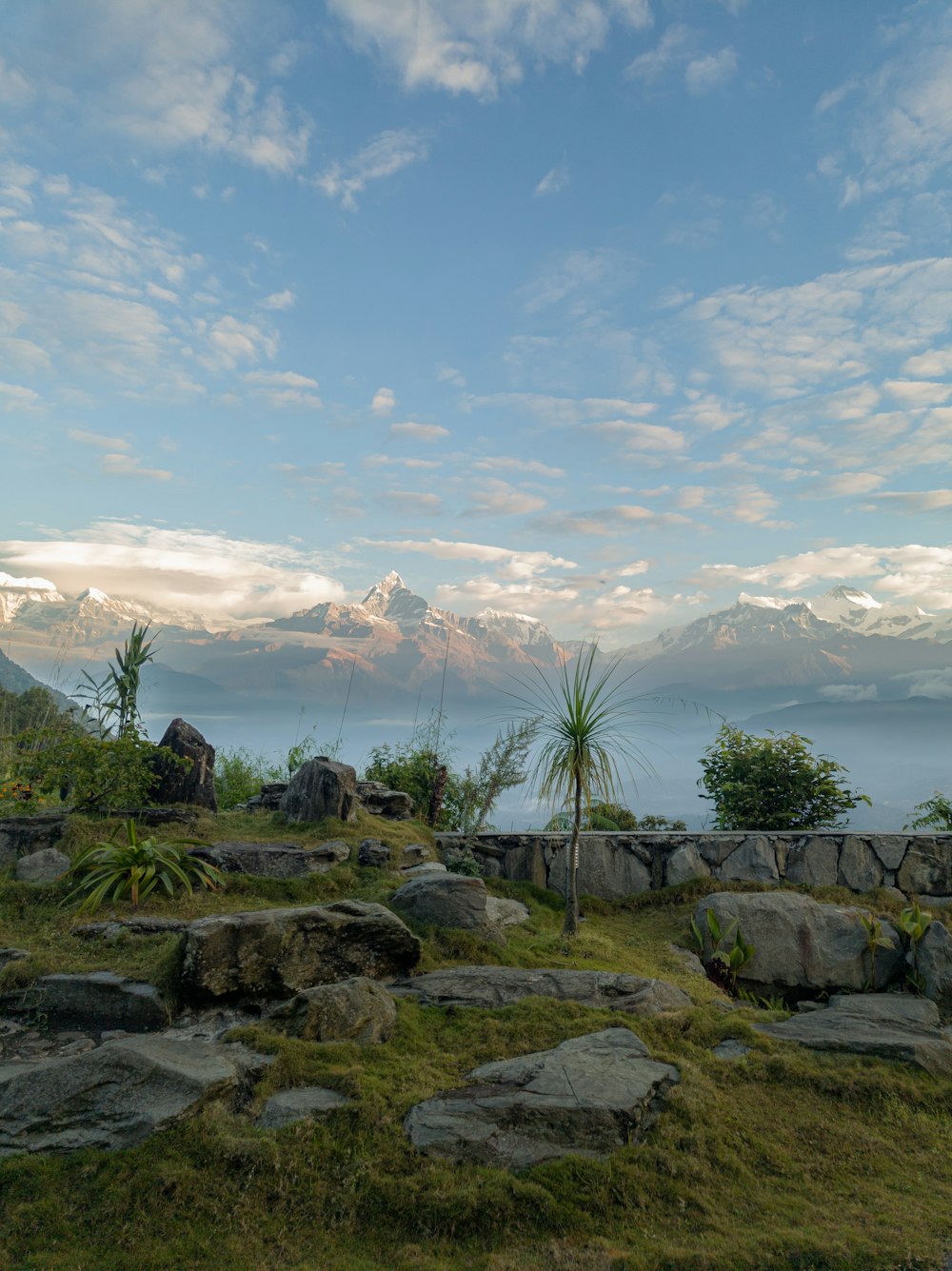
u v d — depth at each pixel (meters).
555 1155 5.66
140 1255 4.69
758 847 14.13
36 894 9.30
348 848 11.86
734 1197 5.64
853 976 10.99
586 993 8.39
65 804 12.37
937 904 13.45
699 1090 6.63
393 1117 5.91
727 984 11.02
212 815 12.80
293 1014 7.05
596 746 11.45
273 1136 5.54
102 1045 6.34
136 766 11.99
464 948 9.55
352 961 8.20
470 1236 5.05
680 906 13.45
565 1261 4.83
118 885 9.41
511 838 14.45
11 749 14.24
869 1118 6.81
